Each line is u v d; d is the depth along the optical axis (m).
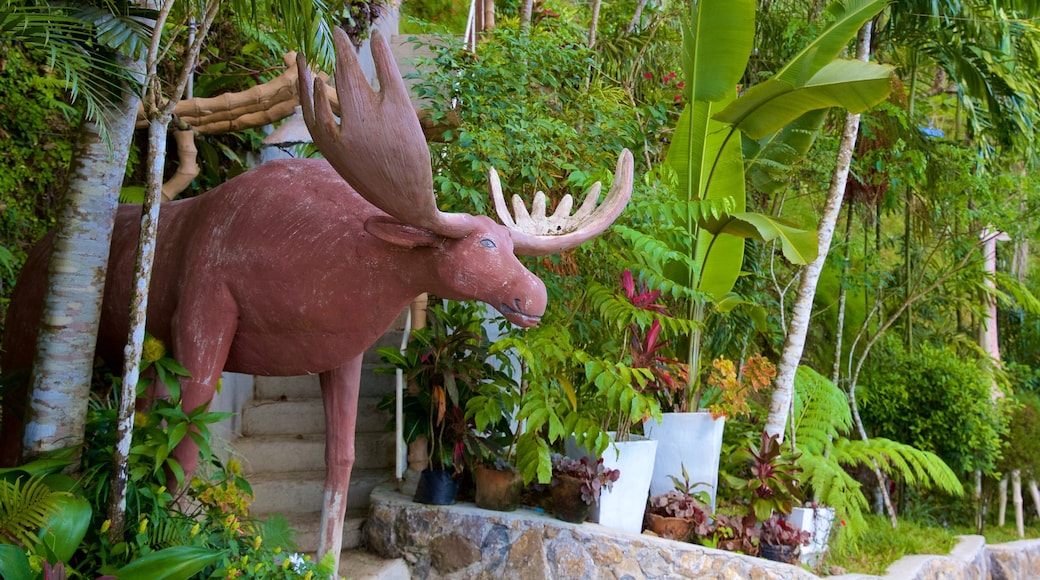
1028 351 9.07
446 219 2.34
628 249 4.33
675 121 5.62
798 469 4.58
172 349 2.64
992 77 6.15
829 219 5.31
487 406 3.85
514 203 2.74
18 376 2.70
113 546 2.23
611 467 4.09
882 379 6.97
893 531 5.90
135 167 4.40
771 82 4.28
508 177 4.17
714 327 5.83
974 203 6.71
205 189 4.69
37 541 2.00
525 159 4.04
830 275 7.72
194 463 2.63
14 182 3.80
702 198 4.82
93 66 2.25
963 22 5.99
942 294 7.43
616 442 4.13
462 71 4.48
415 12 8.59
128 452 2.28
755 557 4.18
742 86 6.61
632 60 6.11
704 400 4.91
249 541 2.68
